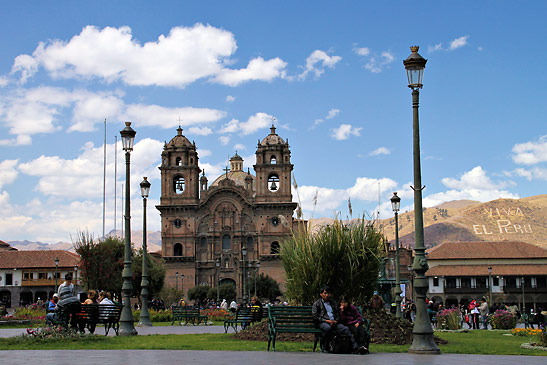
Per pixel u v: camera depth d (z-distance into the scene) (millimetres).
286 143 138750
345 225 26750
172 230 136375
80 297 31406
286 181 137000
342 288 25781
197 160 141500
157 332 35406
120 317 31375
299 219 26859
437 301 124375
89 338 24750
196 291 129125
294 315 21469
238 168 168750
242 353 19641
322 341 20734
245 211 136500
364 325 22328
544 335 25750
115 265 74875
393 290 57812
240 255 135125
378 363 16672
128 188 32438
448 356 19609
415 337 20969
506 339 31438
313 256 26031
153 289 99438
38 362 16219
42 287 128000
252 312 32469
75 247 73000
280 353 19828
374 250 26328
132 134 32875
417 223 21797
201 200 137500
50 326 26891
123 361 16609
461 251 128750
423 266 21328
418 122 22266
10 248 156250
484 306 47500
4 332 34438
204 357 17984
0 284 128375
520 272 121938
